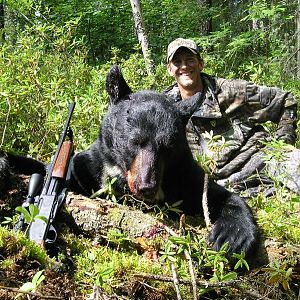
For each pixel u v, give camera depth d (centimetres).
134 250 86
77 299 70
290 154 143
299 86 297
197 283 74
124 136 107
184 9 415
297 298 84
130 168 105
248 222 93
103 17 373
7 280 68
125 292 74
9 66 170
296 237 96
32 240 74
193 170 110
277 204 109
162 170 103
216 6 457
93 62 335
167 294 75
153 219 91
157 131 105
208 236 91
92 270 77
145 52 282
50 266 72
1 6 355
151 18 403
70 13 365
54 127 147
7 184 94
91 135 148
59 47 215
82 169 115
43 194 82
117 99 117
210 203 104
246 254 88
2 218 89
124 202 98
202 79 171
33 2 301
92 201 91
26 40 192
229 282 77
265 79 271
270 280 82
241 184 152
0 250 71
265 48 353
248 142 162
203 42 320
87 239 86
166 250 74
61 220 86
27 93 152
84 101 154
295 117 168
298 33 330
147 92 118
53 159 90
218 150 138
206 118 160
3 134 140
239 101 163
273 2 335
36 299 67
